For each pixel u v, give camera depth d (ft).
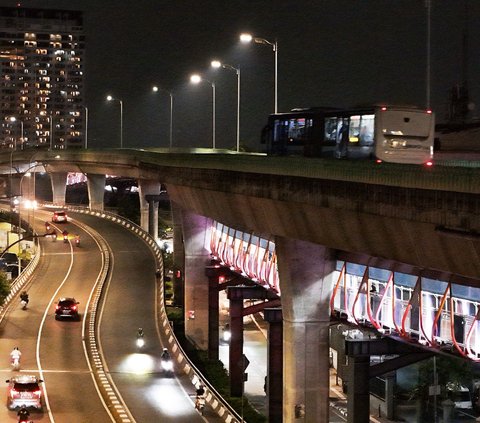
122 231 490.90
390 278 156.46
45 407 205.57
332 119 216.13
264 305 248.52
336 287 183.52
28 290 344.28
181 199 295.69
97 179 596.29
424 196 125.80
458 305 141.08
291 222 180.04
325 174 155.63
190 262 316.19
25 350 260.83
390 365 175.52
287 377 196.75
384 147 199.31
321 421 195.72
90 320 301.84
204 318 316.19
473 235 115.14
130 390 224.33
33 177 644.27
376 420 268.82
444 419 257.55
